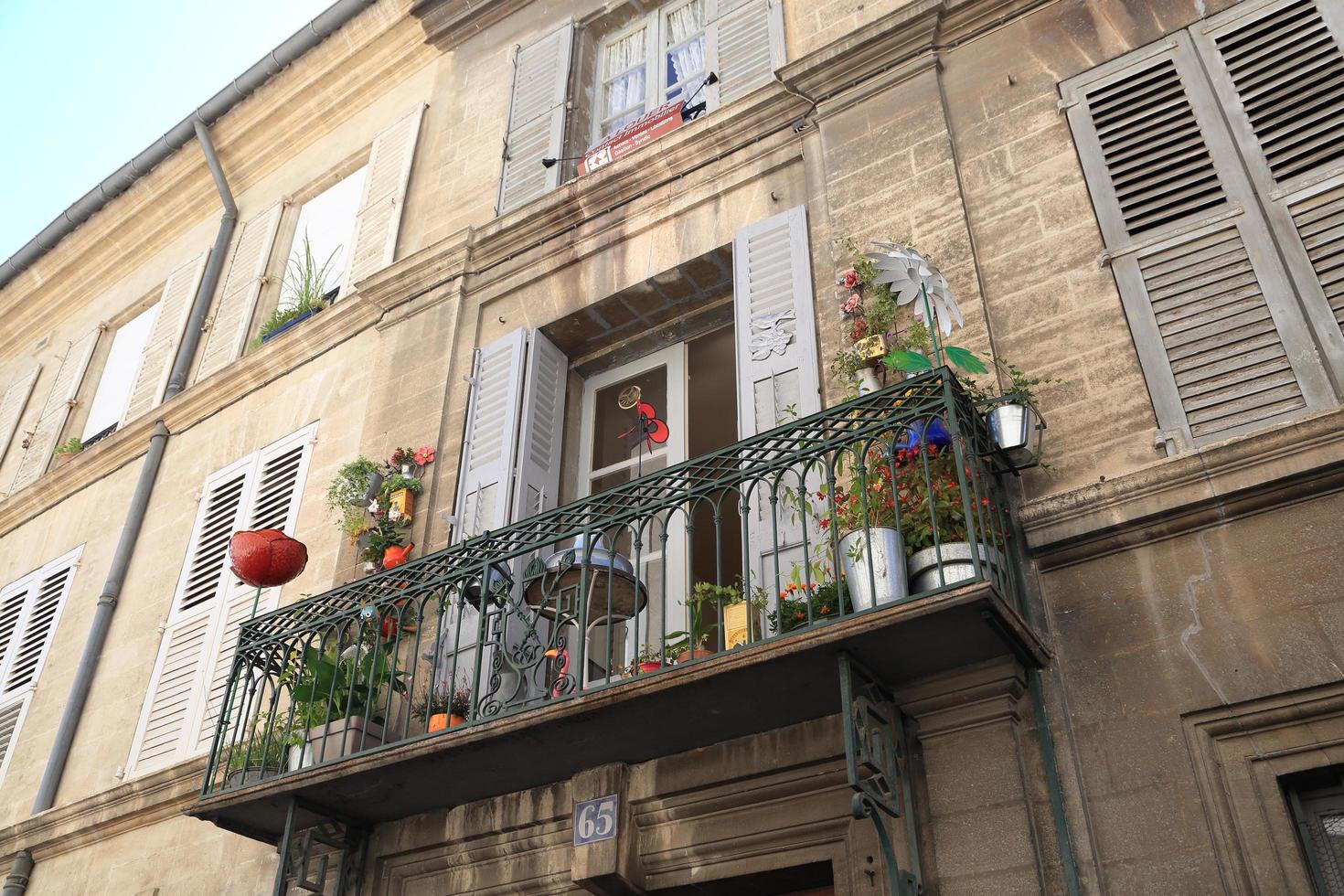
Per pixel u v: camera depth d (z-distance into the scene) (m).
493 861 6.35
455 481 7.88
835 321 6.79
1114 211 6.23
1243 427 5.35
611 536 6.10
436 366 8.57
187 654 8.86
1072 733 5.00
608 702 5.43
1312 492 4.99
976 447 5.49
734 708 5.46
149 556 9.94
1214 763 4.71
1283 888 4.38
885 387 5.99
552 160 9.20
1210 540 5.13
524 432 7.86
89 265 13.73
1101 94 6.64
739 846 5.65
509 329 8.49
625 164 8.34
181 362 11.25
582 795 6.00
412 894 6.50
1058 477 5.60
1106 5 6.92
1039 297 6.17
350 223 10.88
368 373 9.21
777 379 6.82
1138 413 5.59
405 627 7.18
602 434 8.32
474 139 10.06
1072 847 4.76
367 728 6.51
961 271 6.43
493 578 6.87
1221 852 4.51
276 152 12.20
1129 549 5.29
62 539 11.12
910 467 5.55
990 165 6.78
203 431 10.43
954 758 5.10
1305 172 5.86
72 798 8.78
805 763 5.52
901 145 7.11
